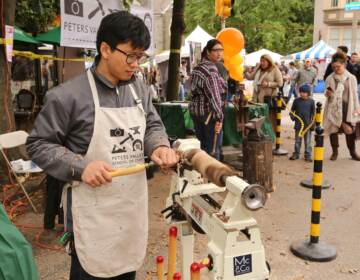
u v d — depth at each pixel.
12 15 5.50
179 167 2.08
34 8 8.10
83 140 1.89
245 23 32.03
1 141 4.79
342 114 7.30
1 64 5.47
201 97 5.67
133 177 1.99
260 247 1.71
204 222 1.92
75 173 1.77
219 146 5.93
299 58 26.20
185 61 17.41
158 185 5.94
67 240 2.04
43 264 3.63
